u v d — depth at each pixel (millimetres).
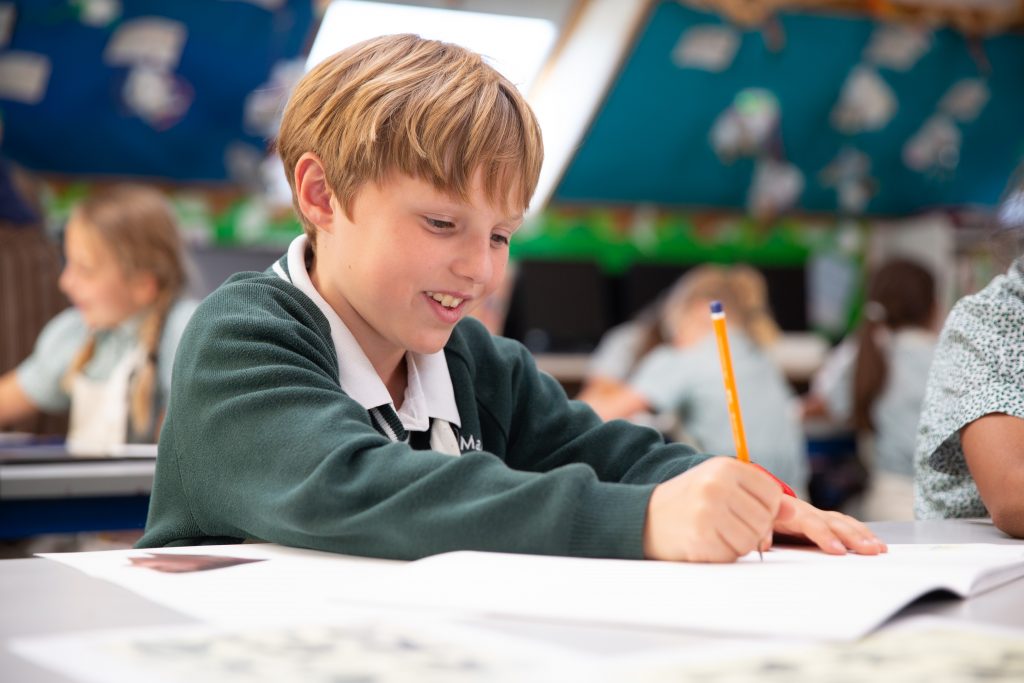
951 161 5715
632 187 5398
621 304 5375
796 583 718
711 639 603
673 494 824
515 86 1097
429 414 1167
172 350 2734
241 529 945
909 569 775
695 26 4613
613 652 572
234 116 4445
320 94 1087
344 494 864
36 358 2971
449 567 761
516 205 1058
